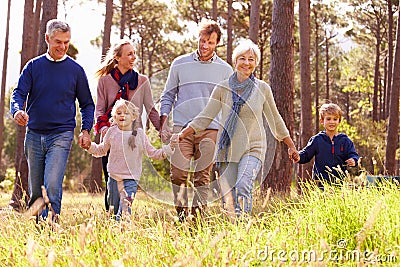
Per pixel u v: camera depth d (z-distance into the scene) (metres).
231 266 3.44
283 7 12.65
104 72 6.58
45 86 6.20
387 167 17.44
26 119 5.80
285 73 12.62
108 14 23.03
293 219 5.26
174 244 3.91
